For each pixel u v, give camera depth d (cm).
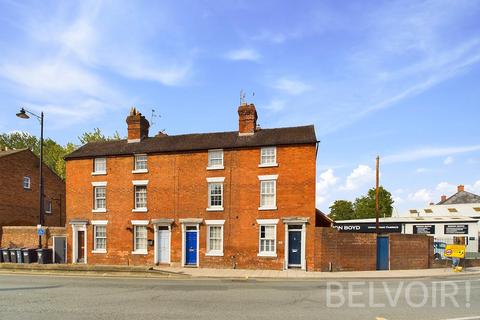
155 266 2289
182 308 1081
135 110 2678
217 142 2369
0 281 1664
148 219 2383
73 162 2602
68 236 2528
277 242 2148
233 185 2262
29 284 1567
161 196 2381
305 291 1411
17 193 3219
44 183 3550
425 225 3666
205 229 2267
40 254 2380
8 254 2455
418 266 2256
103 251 2436
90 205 2514
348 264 2119
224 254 2216
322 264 2088
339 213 6981
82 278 1781
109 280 1712
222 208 2258
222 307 1097
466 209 5031
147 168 2438
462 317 988
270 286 1549
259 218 2191
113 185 2484
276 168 2206
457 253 2219
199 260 2244
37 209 3447
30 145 5384
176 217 2331
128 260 2380
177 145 2433
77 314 1006
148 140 2630
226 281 1720
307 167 2156
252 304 1145
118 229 2431
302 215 2131
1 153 3300
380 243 2206
